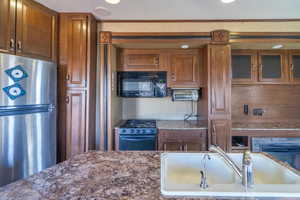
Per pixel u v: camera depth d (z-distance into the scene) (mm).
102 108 2326
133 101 3021
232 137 2492
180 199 700
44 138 1785
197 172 1195
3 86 1466
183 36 2309
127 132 2389
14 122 1534
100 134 2324
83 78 2113
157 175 928
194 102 2973
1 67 1455
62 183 837
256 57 2643
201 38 2305
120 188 790
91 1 1862
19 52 1716
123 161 1133
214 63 2311
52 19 2051
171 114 2998
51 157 1858
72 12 2094
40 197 715
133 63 2666
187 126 2457
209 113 2318
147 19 2283
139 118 3020
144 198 707
